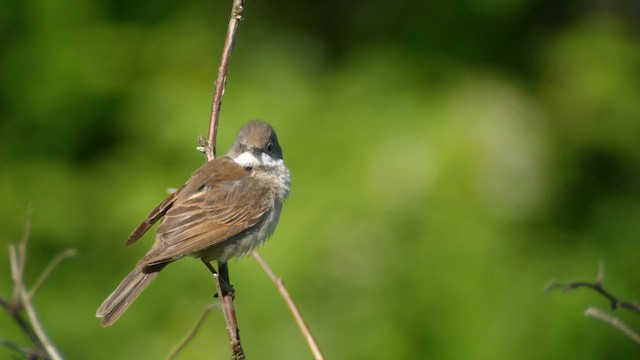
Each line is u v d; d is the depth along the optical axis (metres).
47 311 13.32
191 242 8.72
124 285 8.38
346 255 12.80
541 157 13.85
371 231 12.92
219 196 8.99
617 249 14.30
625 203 14.86
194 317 13.01
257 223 9.11
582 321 13.11
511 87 14.70
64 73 14.67
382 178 13.20
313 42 15.95
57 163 14.71
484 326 12.83
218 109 8.98
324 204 13.10
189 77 14.51
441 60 15.12
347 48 16.00
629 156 14.90
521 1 15.36
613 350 13.15
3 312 12.88
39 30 14.95
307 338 7.79
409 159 13.30
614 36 15.38
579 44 15.25
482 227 13.12
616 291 13.58
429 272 12.93
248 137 9.50
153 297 13.25
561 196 14.38
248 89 14.23
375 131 13.66
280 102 14.08
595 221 14.62
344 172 13.33
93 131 14.93
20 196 14.27
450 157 13.27
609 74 14.92
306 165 13.48
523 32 15.85
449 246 13.03
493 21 15.50
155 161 14.03
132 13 15.23
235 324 7.56
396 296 12.82
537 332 12.98
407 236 13.05
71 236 14.05
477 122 13.55
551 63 15.26
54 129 14.88
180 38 14.80
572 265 13.83
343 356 12.45
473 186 13.23
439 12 15.53
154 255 8.53
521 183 13.45
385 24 15.88
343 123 13.80
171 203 9.04
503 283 12.98
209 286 13.18
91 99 14.71
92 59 14.70
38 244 14.07
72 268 13.93
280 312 12.57
